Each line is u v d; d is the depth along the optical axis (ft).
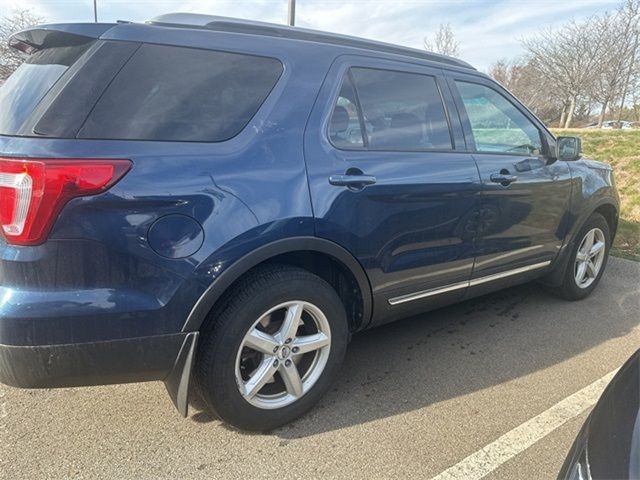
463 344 11.54
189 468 7.45
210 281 7.08
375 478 7.32
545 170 11.97
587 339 11.85
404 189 9.05
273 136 7.82
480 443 8.11
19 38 7.79
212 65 7.68
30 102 6.86
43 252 6.30
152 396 9.23
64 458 7.59
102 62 6.89
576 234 13.34
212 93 7.55
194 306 7.03
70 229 6.30
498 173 10.78
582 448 5.26
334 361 8.81
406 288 9.64
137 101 6.94
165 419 8.57
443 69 10.67
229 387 7.65
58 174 6.17
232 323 7.50
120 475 7.27
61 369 6.54
